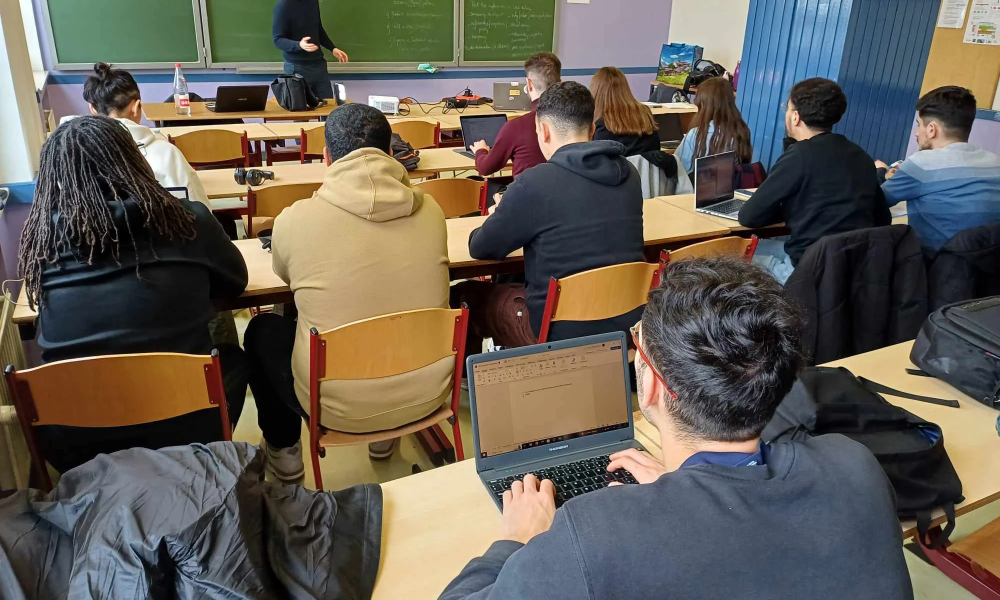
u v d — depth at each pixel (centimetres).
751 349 73
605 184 206
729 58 702
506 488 115
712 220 285
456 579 87
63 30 528
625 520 67
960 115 264
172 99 517
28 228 143
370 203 166
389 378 173
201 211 164
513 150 332
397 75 662
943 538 136
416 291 177
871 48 391
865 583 68
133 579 82
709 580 65
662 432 82
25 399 134
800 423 125
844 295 214
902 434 127
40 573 89
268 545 93
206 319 164
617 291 202
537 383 121
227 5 571
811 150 255
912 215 275
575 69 746
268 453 210
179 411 149
